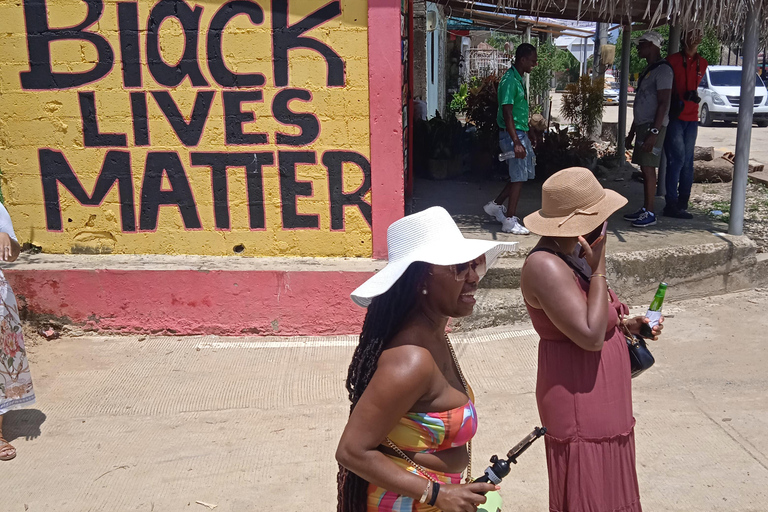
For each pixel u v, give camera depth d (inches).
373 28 217.9
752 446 165.0
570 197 108.7
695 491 148.6
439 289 83.8
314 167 229.8
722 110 840.9
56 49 228.2
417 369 81.0
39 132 234.1
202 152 231.6
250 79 225.6
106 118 231.6
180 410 185.9
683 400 187.0
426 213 88.4
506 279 242.5
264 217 234.7
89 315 231.1
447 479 86.2
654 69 282.2
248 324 229.9
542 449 167.8
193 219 236.7
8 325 163.3
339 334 229.3
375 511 86.7
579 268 110.3
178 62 226.2
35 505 146.5
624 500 111.3
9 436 173.2
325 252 236.1
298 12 220.1
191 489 151.8
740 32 262.5
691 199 364.2
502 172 402.0
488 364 210.4
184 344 226.1
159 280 227.9
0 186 239.8
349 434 82.3
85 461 162.7
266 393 194.2
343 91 223.8
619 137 455.2
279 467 159.8
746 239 266.7
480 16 596.7
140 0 223.3
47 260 235.8
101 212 238.4
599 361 109.0
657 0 261.4
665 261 251.9
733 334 227.1
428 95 647.1
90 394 194.5
